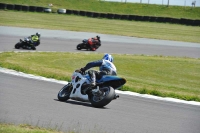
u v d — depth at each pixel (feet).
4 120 64.49
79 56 212.43
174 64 219.41
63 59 195.00
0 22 350.02
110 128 66.39
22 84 109.50
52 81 122.01
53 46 242.17
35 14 471.21
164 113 86.74
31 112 73.51
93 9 613.52
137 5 643.45
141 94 112.68
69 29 353.92
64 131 60.80
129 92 114.32
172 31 428.15
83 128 64.28
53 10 506.48
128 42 308.40
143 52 261.85
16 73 129.80
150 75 177.88
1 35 263.70
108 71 84.89
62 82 122.11
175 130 69.72
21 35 274.77
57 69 152.35
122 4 643.86
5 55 178.29
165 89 129.08
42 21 403.34
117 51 253.44
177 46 313.53
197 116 86.33
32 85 109.81
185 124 76.07
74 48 246.47
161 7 639.35
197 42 351.67
